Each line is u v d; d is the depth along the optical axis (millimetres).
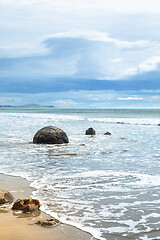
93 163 9516
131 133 21734
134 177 7527
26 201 5312
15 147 13352
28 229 4285
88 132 20344
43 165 9133
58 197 5871
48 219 4617
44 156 10914
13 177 7551
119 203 5512
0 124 30750
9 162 9648
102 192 6215
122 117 53875
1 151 12109
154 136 19266
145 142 15773
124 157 10758
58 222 4586
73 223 4562
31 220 4660
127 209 5191
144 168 8703
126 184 6848
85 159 10289
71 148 13250
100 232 4230
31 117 52469
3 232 4156
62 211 5090
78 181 7117
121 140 16797
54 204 5449
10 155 11109
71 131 23016
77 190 6352
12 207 5234
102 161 9891
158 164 9352
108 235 4137
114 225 4492
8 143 14711
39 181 7121
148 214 4949
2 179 7336
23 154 11375
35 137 15000
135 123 35094
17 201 5320
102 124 32625
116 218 4777
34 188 6508
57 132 15141
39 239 3955
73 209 5191
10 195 5750
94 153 11742
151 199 5738
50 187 6598
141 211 5086
